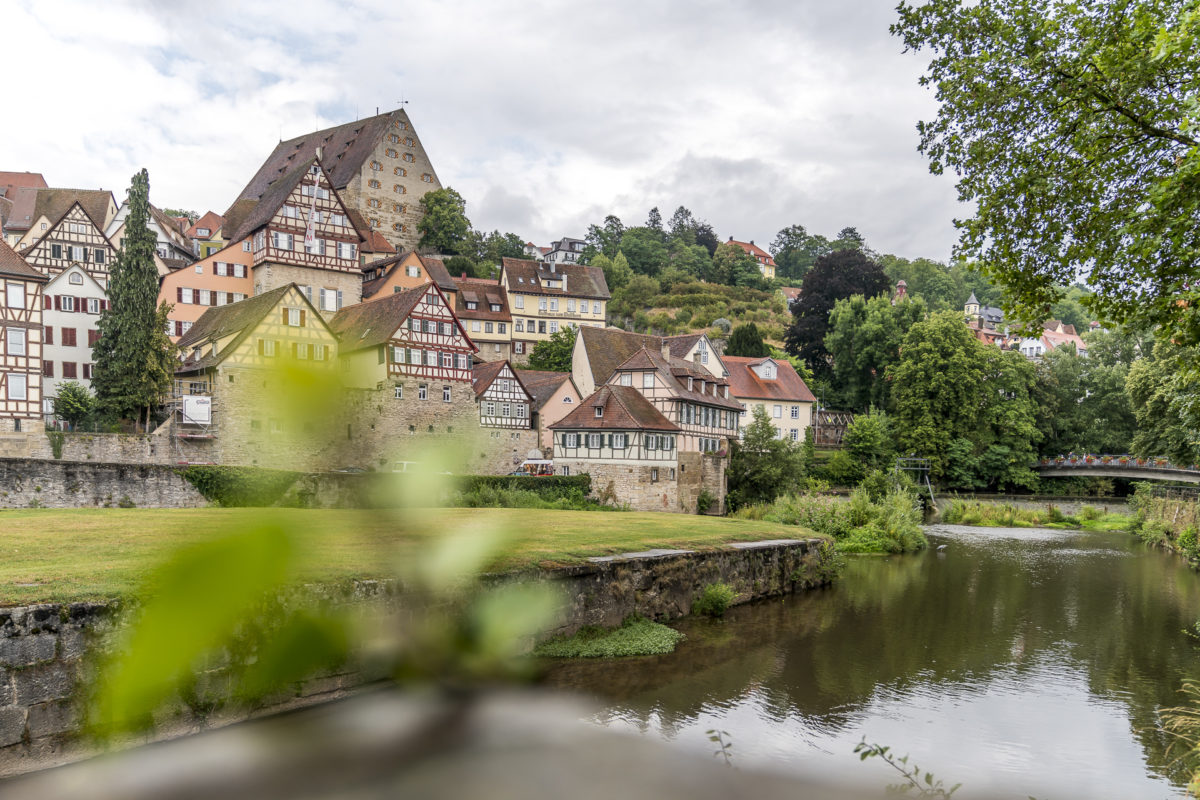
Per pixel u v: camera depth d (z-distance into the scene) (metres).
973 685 18.98
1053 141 13.01
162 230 74.94
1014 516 64.62
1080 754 14.72
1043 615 26.92
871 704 17.39
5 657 11.51
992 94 12.92
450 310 53.12
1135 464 66.25
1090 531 60.47
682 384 55.69
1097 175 12.94
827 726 15.76
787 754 13.71
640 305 129.88
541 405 58.34
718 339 108.00
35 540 18.56
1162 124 12.11
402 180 102.69
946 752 14.59
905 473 69.56
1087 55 12.06
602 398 50.97
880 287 103.06
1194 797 12.60
